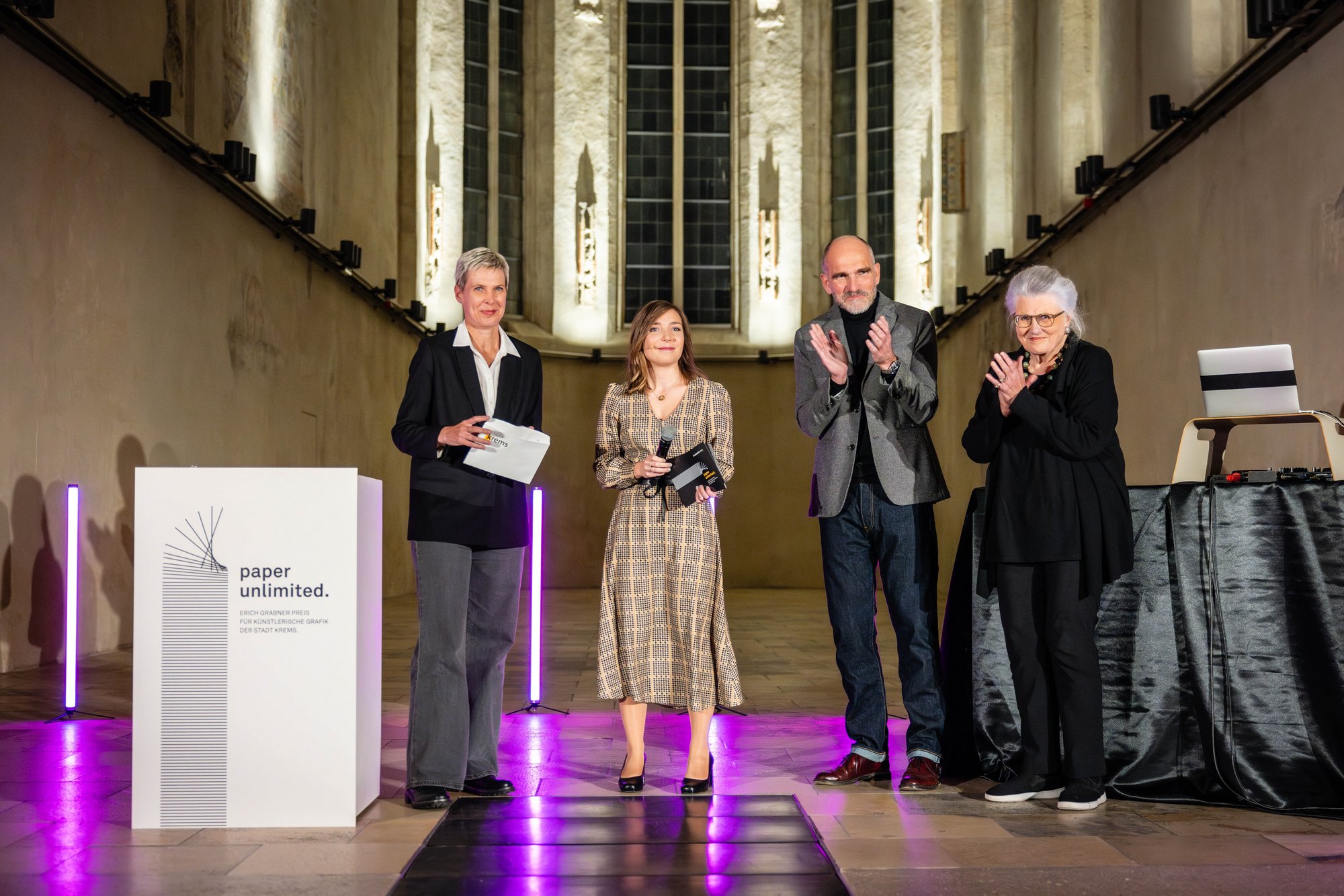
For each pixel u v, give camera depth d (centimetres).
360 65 1466
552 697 620
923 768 385
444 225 1812
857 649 403
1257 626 357
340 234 1380
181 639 334
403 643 941
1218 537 365
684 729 511
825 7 1981
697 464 376
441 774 358
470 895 265
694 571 379
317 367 1273
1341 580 343
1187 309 889
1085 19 1234
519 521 376
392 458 1577
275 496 337
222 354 1012
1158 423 950
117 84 804
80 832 328
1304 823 337
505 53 1934
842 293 399
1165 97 877
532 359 391
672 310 394
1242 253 788
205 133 988
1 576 687
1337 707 342
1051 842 314
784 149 1986
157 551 335
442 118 1814
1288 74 718
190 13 957
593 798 367
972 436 384
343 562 337
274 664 335
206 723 333
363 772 348
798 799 366
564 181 1956
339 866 291
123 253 834
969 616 418
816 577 1908
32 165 720
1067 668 360
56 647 750
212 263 991
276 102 1162
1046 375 377
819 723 529
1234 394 384
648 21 2019
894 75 1917
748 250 1983
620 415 392
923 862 293
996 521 372
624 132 1997
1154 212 959
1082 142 1230
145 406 867
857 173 1959
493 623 378
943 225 1808
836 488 399
